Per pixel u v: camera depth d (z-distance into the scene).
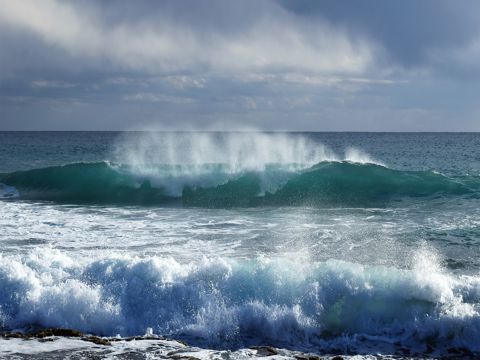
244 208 19.94
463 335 8.20
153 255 12.09
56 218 17.03
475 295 8.87
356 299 8.96
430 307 8.66
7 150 64.44
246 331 8.54
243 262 10.25
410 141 115.75
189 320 8.73
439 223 16.08
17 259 10.11
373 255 12.23
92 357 6.91
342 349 8.05
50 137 130.50
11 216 17.28
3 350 7.09
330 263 9.73
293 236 14.27
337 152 62.06
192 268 9.83
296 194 22.58
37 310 8.81
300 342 8.30
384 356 7.69
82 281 9.53
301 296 9.03
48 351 7.09
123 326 8.66
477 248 12.88
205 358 7.02
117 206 20.41
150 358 6.91
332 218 17.28
